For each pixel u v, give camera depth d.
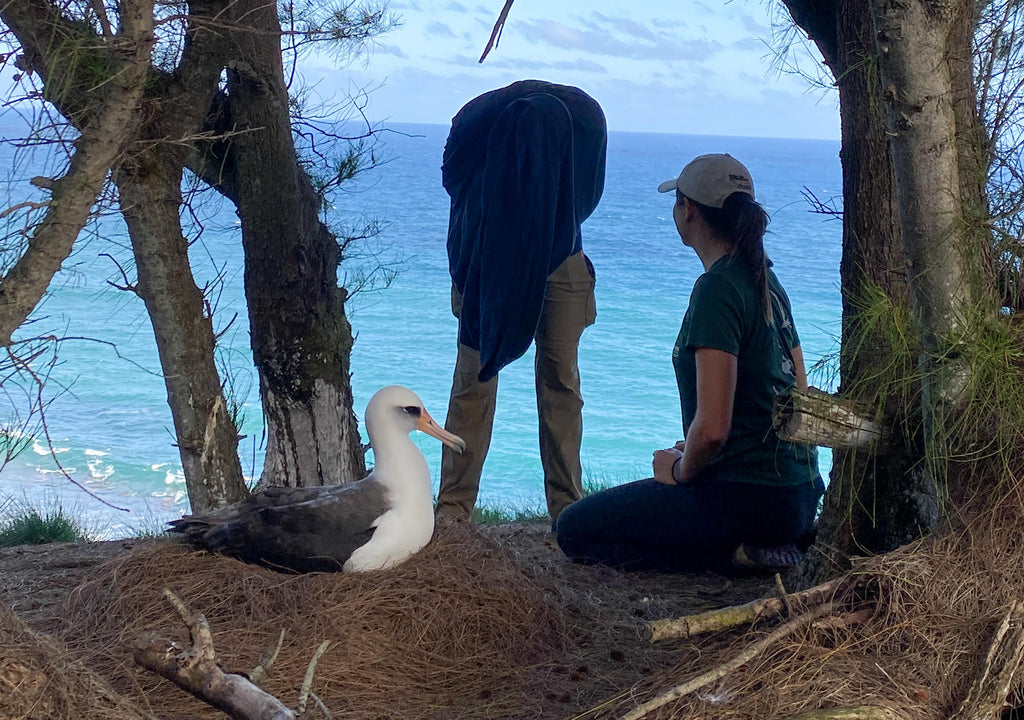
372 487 3.93
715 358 4.18
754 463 4.45
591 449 19.08
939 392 3.06
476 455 5.69
